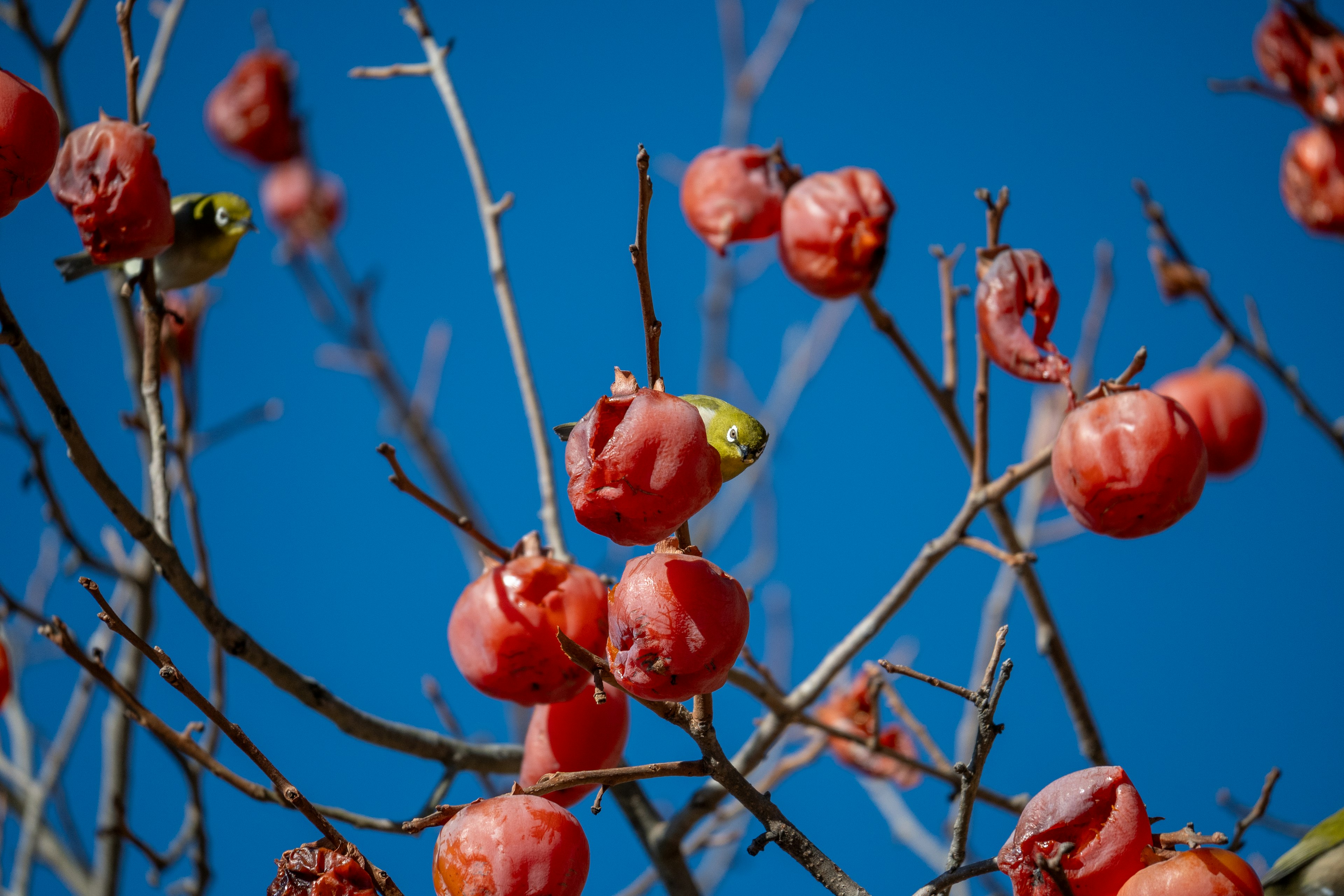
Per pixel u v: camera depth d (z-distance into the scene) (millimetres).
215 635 2059
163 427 2080
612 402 1826
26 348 1968
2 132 1916
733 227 2191
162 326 2156
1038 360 2025
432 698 2361
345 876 1862
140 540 2033
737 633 1854
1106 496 1959
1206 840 1853
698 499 1823
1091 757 2240
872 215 2150
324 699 2098
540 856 1894
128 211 1981
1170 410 1960
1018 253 2064
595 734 1999
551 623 1974
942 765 2232
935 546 2160
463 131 2340
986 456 2164
